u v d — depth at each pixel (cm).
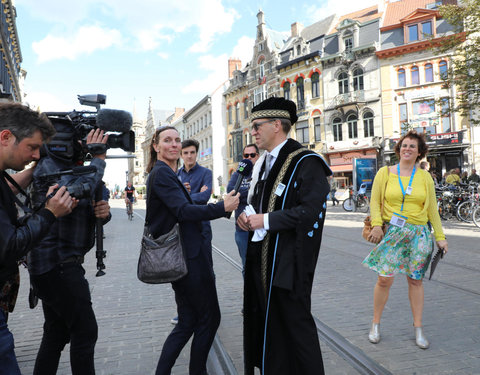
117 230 1326
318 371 191
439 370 272
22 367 298
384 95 2609
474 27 1246
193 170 427
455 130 2341
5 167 158
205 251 258
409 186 316
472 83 1246
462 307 405
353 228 1119
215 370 285
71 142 212
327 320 378
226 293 492
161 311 428
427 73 2467
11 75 2494
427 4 2612
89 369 216
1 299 160
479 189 1250
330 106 2873
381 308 328
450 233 970
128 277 602
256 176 234
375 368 277
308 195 198
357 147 2714
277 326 202
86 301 216
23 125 153
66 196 168
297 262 192
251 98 3653
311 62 2989
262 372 204
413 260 315
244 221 208
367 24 2723
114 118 205
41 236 156
